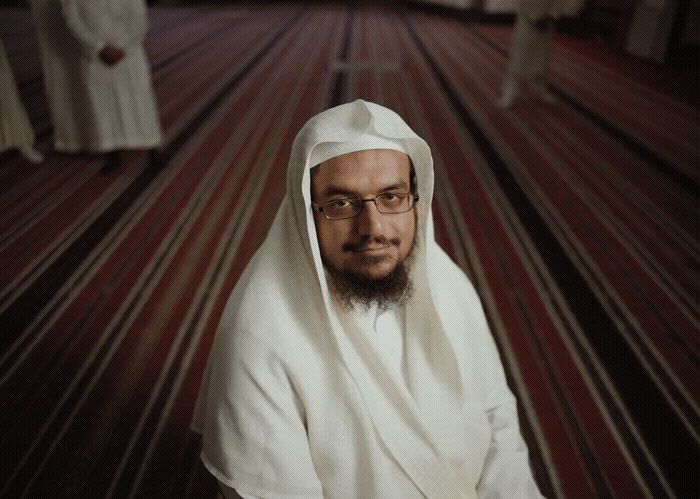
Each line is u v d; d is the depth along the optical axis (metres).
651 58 8.34
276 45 9.03
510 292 2.70
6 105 3.88
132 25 3.55
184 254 2.98
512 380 2.14
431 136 4.90
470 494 1.06
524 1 5.30
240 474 0.87
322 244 0.90
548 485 1.72
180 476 1.73
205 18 12.09
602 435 1.90
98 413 1.97
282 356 0.88
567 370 2.20
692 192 3.96
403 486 0.96
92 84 3.58
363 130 0.84
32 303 2.58
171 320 2.46
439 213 3.50
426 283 0.99
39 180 3.91
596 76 7.33
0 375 2.15
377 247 0.87
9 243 3.10
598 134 5.10
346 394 0.90
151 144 3.97
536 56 5.57
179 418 1.95
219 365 0.91
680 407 2.03
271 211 3.45
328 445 0.92
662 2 7.94
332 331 0.88
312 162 0.86
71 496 1.67
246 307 0.91
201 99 6.00
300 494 0.88
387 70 7.32
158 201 3.59
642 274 2.90
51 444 1.85
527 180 4.04
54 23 3.45
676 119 5.62
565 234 3.29
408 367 1.02
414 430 0.94
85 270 2.84
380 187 0.85
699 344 2.38
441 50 8.90
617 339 2.39
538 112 5.70
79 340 2.34
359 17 12.67
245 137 4.80
